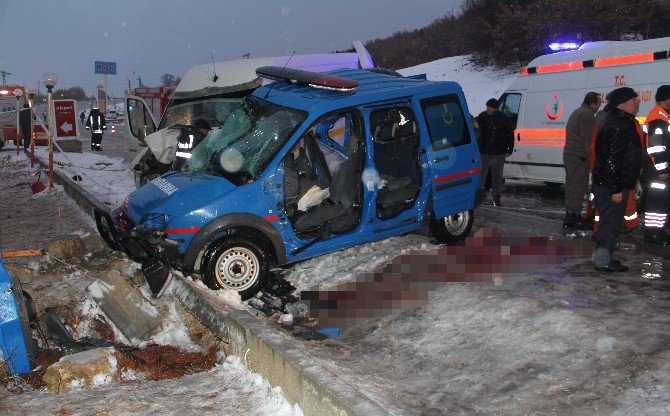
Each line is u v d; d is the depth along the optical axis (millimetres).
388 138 7242
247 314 5145
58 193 13422
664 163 7039
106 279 6141
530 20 27188
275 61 9953
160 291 6191
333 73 8328
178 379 4797
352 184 7027
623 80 9812
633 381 3984
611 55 10055
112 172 16672
